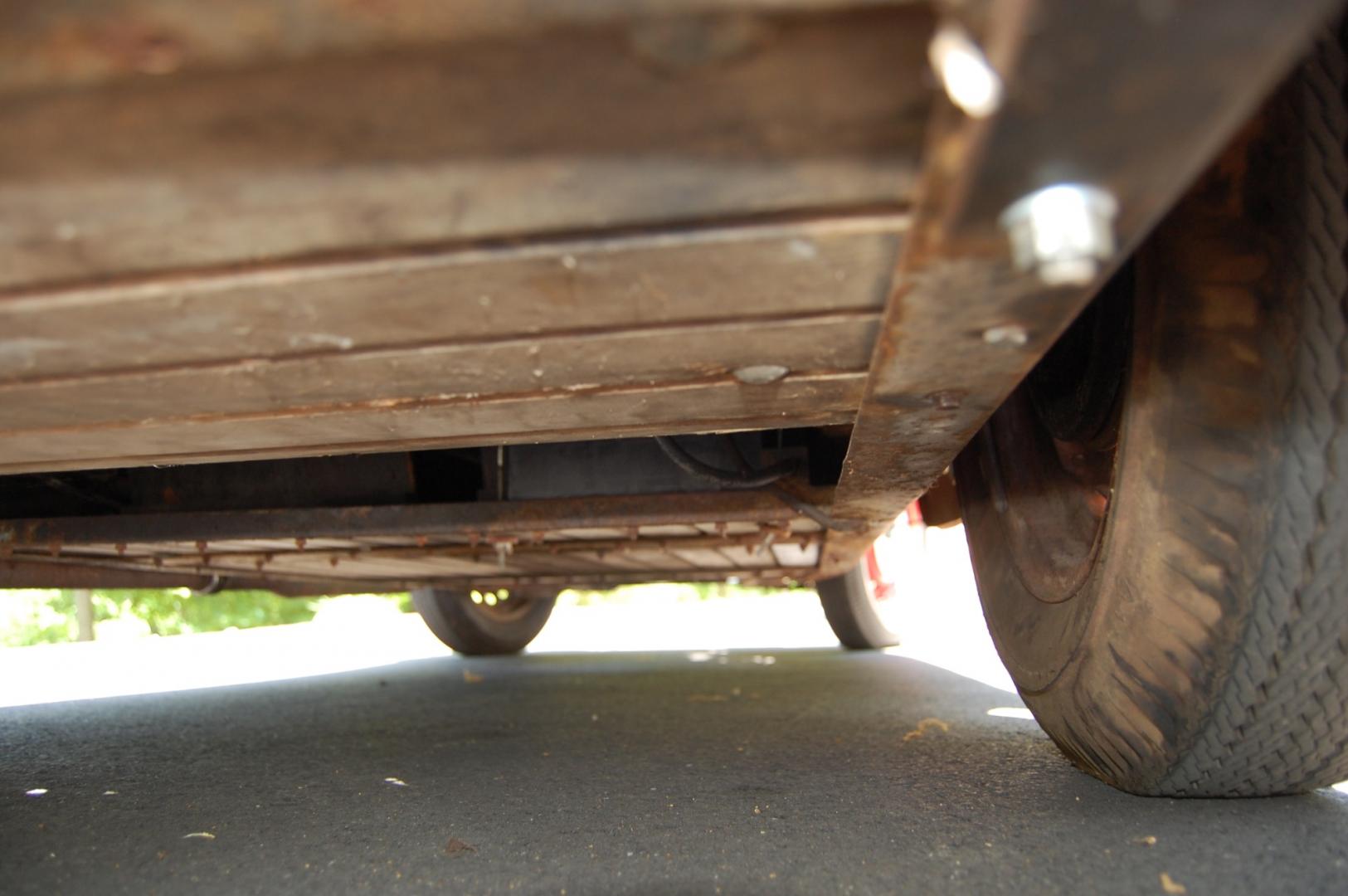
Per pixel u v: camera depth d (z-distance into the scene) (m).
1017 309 0.85
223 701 3.38
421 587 4.09
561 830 1.55
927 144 0.64
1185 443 1.29
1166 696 1.40
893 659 4.65
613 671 4.38
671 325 1.01
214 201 0.72
